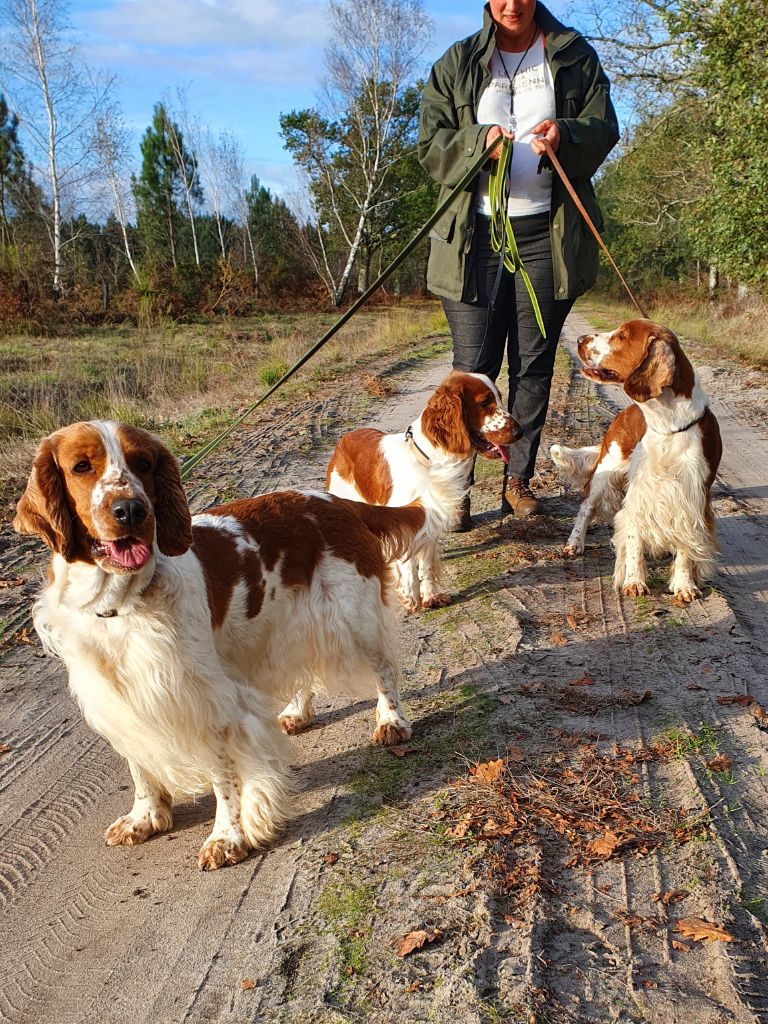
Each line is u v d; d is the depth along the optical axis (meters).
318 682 3.71
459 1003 2.21
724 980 2.25
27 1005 2.42
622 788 3.14
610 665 4.20
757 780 3.19
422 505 4.26
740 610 4.87
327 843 3.02
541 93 5.64
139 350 19.52
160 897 2.87
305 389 12.85
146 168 47.59
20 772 3.71
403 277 53.69
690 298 34.91
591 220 5.78
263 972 2.44
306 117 43.75
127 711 2.91
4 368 16.61
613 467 5.79
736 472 7.85
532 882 2.65
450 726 3.72
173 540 2.87
